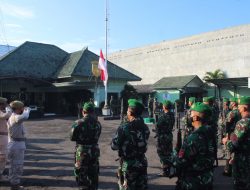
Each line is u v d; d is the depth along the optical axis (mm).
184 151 3965
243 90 37844
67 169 9156
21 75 29188
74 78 31109
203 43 45531
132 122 5066
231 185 7668
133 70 58406
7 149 7418
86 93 30703
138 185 4988
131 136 4973
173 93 41000
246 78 25984
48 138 15297
